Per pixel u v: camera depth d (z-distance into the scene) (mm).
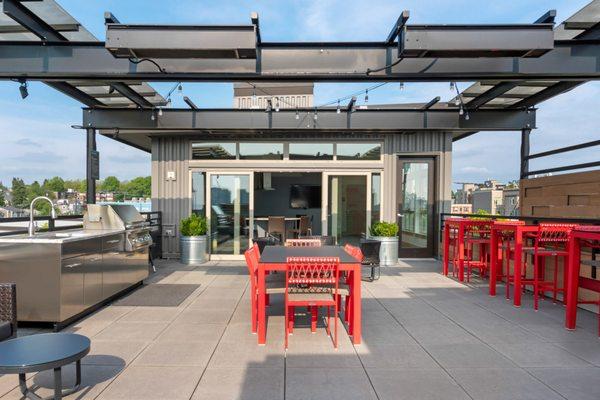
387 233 7480
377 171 8172
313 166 8133
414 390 2498
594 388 2541
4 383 2609
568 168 5398
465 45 3451
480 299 4961
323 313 4309
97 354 3084
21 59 3916
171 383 2582
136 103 6062
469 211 13117
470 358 3037
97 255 4293
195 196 8242
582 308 4539
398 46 3713
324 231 8148
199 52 3596
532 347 3277
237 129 6672
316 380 2637
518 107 6320
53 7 3484
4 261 3648
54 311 3605
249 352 3135
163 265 7473
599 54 3883
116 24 3449
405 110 6578
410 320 4035
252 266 3650
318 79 4102
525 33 3438
